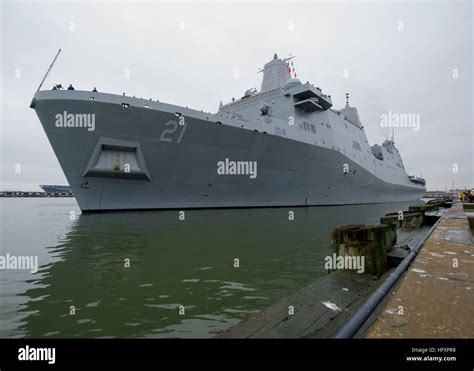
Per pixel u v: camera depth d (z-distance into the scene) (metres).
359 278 5.23
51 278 6.36
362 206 30.09
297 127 22.20
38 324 4.34
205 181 18.56
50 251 8.73
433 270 2.69
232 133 17.48
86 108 13.87
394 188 41.28
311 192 24.94
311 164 23.25
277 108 23.11
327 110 26.95
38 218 19.39
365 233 5.55
